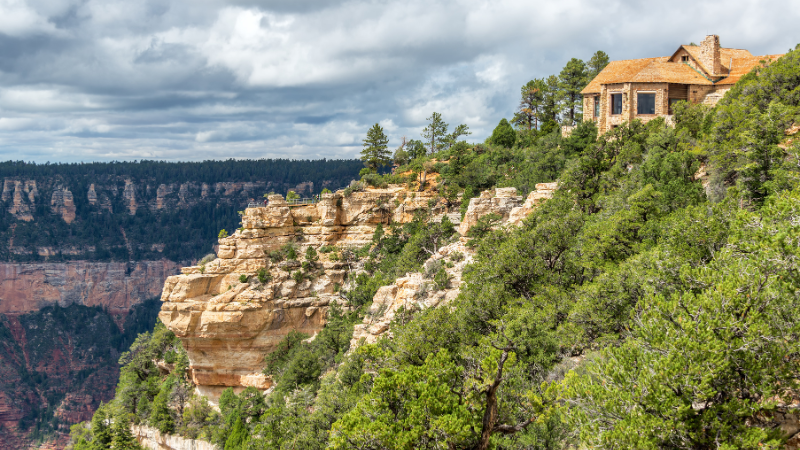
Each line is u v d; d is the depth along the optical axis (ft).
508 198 274.77
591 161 229.04
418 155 446.60
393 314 225.15
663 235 147.64
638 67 285.23
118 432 310.04
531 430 114.93
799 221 95.20
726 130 193.26
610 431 79.82
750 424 82.99
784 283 84.12
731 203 137.59
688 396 76.84
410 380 109.60
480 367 116.88
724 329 79.77
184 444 287.07
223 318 305.32
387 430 100.78
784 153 149.07
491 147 390.42
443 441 100.07
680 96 271.49
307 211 353.10
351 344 242.37
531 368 136.77
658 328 86.53
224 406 294.87
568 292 167.12
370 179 371.76
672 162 186.70
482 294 168.76
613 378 86.33
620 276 136.98
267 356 314.55
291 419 203.41
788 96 188.44
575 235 188.34
